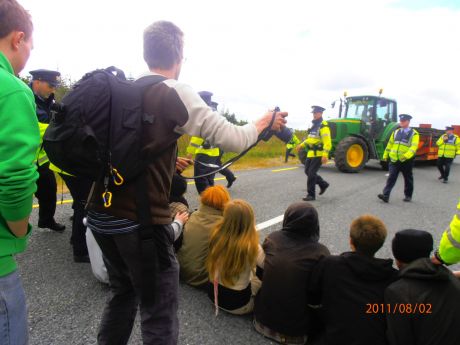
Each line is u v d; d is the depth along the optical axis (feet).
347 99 42.09
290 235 8.43
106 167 4.53
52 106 4.60
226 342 7.93
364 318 6.92
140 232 4.66
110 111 4.51
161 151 4.64
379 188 27.78
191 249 10.08
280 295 7.81
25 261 11.35
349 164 35.94
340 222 17.40
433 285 6.38
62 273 10.71
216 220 10.08
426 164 53.62
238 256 8.39
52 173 13.05
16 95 3.65
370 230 7.28
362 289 7.06
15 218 3.79
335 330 7.18
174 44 5.11
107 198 4.66
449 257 5.53
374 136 39.45
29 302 9.09
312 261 7.88
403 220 18.49
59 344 7.60
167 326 5.21
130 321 6.13
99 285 10.12
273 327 7.95
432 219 18.94
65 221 15.25
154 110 4.58
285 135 5.39
